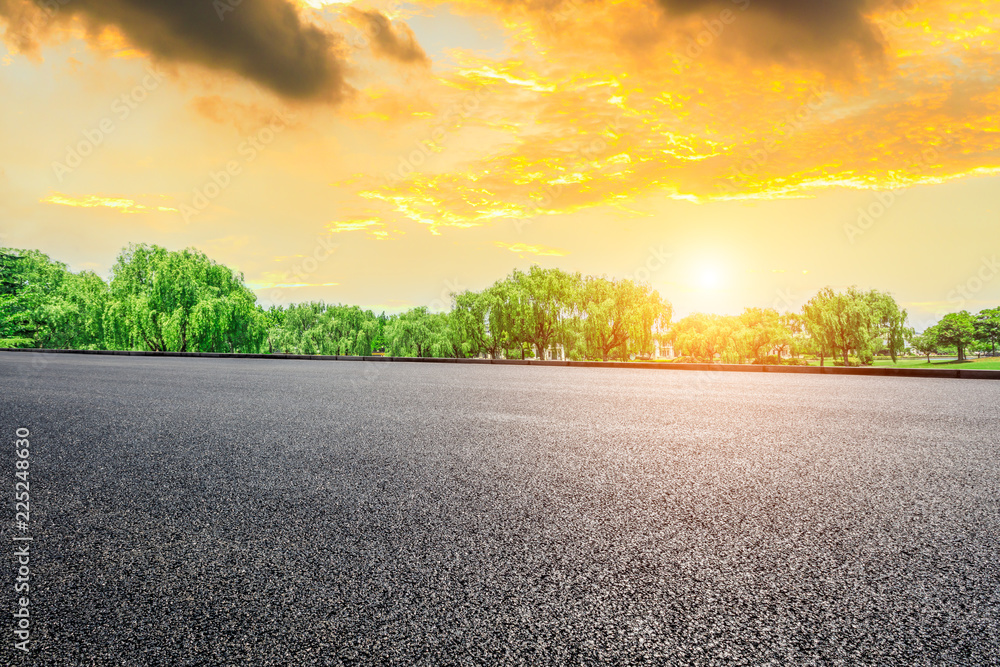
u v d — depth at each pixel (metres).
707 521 3.10
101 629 2.02
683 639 1.93
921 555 2.64
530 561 2.56
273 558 2.61
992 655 1.84
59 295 39.25
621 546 2.74
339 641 1.92
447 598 2.21
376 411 7.21
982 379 11.62
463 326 35.38
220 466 4.34
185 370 14.83
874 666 1.78
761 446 5.06
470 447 5.01
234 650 1.88
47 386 10.42
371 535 2.89
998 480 3.95
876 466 4.34
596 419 6.55
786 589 2.29
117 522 3.12
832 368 13.39
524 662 1.80
